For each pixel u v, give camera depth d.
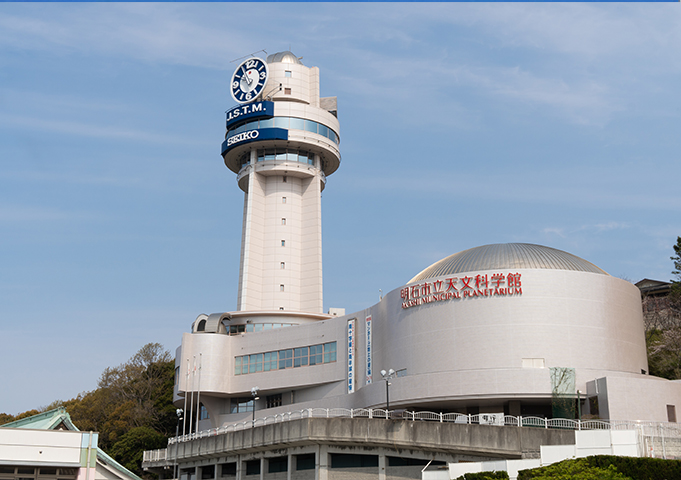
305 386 91.62
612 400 62.66
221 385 98.38
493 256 73.25
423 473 45.59
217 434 71.88
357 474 57.47
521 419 54.91
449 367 69.44
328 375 88.62
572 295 69.06
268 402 98.56
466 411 72.38
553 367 66.44
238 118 114.00
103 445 116.12
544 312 68.31
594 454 39.88
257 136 111.00
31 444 56.91
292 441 60.12
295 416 76.62
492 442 50.59
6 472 56.38
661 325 97.50
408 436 54.12
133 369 131.12
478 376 67.31
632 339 71.25
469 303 70.19
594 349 68.00
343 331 88.50
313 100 119.06
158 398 120.31
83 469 58.09
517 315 68.38
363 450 57.16
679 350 86.31
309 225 113.44
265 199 114.44
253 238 110.81
